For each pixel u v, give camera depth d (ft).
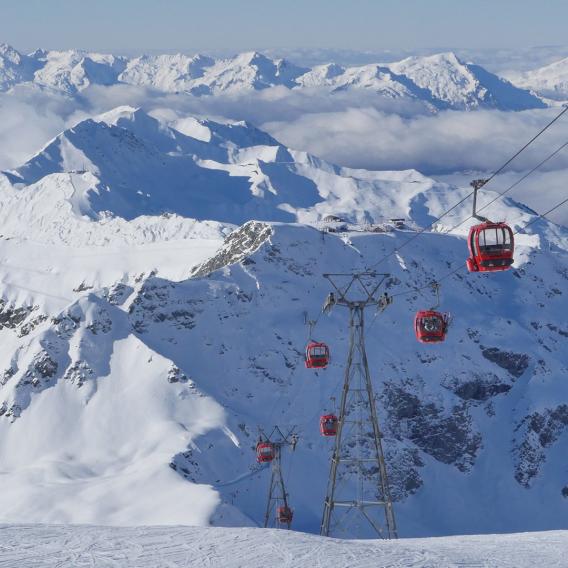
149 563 117.91
